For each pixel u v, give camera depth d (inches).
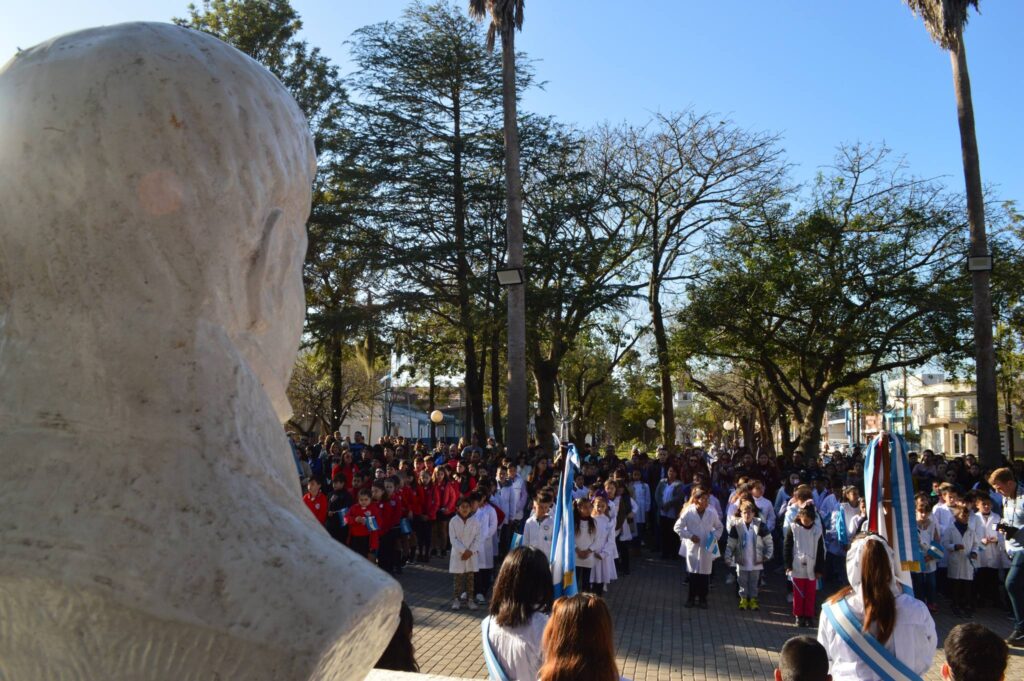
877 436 213.3
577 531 435.8
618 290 990.4
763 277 900.0
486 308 942.4
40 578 34.4
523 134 1004.6
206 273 40.8
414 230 986.7
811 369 1004.6
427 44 1011.9
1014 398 1299.2
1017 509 371.2
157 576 34.8
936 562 423.8
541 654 139.9
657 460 733.9
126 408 38.2
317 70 935.0
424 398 1748.3
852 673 143.9
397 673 94.4
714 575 544.1
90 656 34.6
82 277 39.5
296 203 47.7
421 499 566.6
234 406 39.9
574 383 1519.4
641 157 1053.2
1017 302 868.6
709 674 318.0
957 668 117.0
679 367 970.1
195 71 42.3
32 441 37.8
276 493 40.2
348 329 933.2
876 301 882.1
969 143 685.3
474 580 433.4
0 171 41.1
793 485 573.3
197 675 34.2
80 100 40.2
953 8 681.0
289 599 34.9
